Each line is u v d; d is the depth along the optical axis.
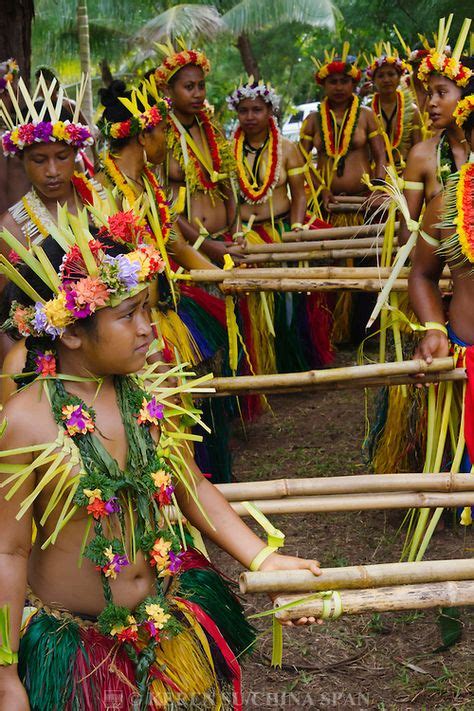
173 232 3.80
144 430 2.00
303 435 5.34
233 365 3.76
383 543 3.89
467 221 3.05
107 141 3.54
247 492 2.56
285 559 2.09
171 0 11.84
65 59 12.34
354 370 3.06
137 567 2.00
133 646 1.98
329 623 3.29
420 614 3.32
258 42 13.56
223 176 5.12
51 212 3.26
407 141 7.27
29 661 1.92
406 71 7.45
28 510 1.90
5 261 1.87
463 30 3.38
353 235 5.24
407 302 3.77
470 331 3.17
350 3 10.87
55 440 1.88
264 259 4.71
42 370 1.92
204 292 4.09
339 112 7.00
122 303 1.85
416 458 3.75
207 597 2.14
